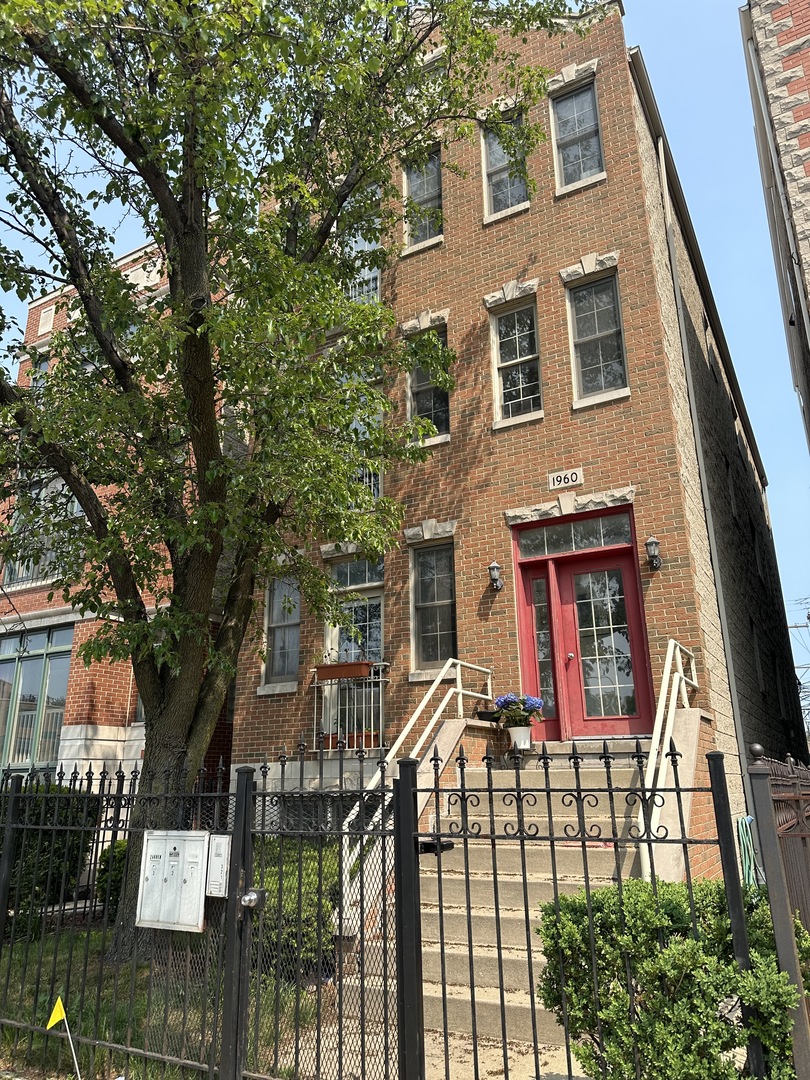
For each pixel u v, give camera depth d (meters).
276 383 6.90
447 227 12.38
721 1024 3.34
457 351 11.70
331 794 4.36
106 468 7.92
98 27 5.93
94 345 8.70
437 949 5.79
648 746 8.63
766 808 3.57
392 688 10.98
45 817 5.78
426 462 11.51
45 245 7.83
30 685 15.65
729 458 16.09
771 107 9.38
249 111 8.00
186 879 4.59
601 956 3.71
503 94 12.31
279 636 12.63
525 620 10.27
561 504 10.10
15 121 7.20
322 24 7.49
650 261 10.27
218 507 7.09
